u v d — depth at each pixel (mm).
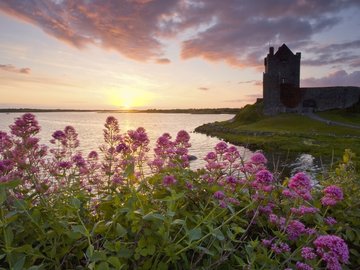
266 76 108875
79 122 156125
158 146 5980
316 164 36625
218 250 3756
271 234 4840
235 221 4738
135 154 5582
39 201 4457
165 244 3484
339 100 108312
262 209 4746
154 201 4348
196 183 4969
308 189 4488
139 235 3562
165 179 4406
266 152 48469
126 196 4133
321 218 4387
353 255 4770
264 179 4551
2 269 3359
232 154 5773
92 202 4781
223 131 85000
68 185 4945
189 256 4047
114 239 3801
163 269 3314
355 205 5332
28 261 3316
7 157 4824
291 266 3816
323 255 3285
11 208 3975
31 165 4836
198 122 184000
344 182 6102
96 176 5570
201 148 51875
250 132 74375
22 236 3621
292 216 4461
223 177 5473
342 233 4867
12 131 4934
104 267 2928
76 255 3652
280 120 94625
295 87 109250
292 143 52969
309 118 94188
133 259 3590
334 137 59750
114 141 5887
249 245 3787
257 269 3613
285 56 108875
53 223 3594
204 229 4133
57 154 5723
